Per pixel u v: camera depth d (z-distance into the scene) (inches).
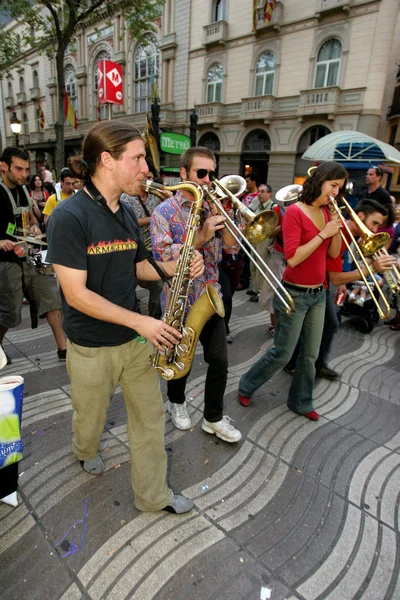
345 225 84.3
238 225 87.3
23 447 82.2
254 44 576.7
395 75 590.2
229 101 628.4
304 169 580.1
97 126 50.4
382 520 69.2
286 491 74.7
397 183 631.2
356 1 479.5
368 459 85.0
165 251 75.2
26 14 450.9
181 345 65.4
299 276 86.2
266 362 95.7
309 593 56.0
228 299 124.6
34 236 112.7
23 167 103.3
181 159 77.0
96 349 57.3
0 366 60.2
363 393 114.0
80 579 56.0
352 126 517.7
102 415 64.3
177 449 84.6
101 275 54.0
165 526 65.2
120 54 766.5
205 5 615.5
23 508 67.6
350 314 165.3
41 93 1055.0
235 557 60.6
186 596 54.4
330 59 522.6
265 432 92.5
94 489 72.2
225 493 73.4
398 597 56.1
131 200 130.3
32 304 118.4
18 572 56.6
